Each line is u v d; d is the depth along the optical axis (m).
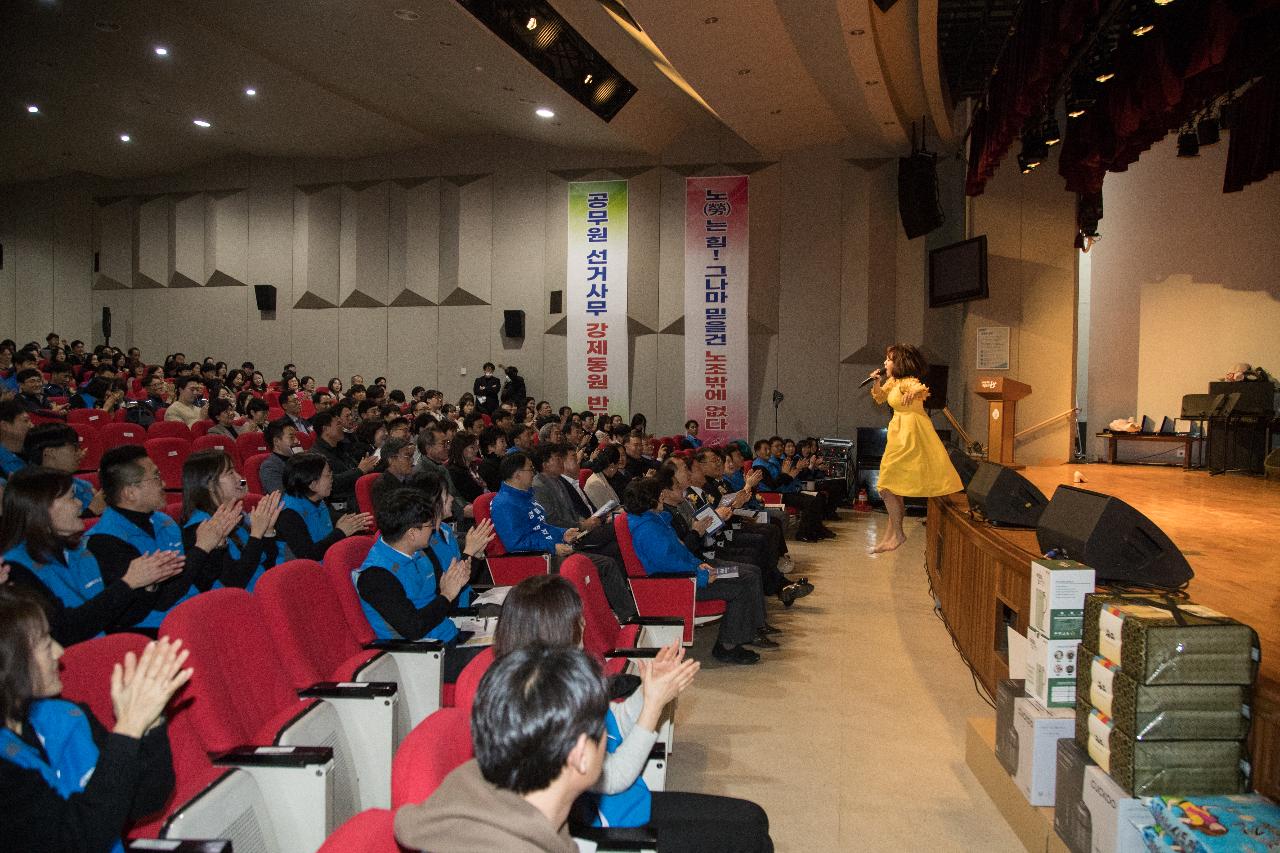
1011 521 4.78
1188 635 2.41
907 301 12.81
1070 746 2.84
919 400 5.67
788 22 8.06
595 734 1.35
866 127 11.75
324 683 2.70
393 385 14.68
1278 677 2.43
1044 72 6.89
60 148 14.81
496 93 11.41
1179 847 2.23
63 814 1.53
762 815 2.40
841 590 7.22
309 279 15.09
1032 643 3.21
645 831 1.98
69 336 16.62
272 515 3.49
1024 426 11.81
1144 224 12.72
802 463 10.41
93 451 6.66
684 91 11.39
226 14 9.66
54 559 2.78
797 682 4.90
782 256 13.20
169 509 5.82
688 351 12.70
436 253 14.51
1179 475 10.18
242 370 12.19
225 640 2.36
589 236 13.22
